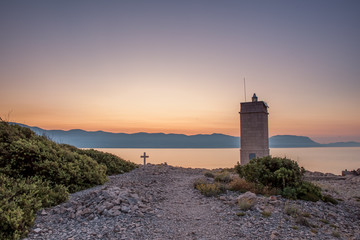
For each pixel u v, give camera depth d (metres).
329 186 15.48
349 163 66.94
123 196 9.23
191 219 8.23
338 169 41.03
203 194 11.56
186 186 13.95
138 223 7.45
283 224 7.51
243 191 11.62
